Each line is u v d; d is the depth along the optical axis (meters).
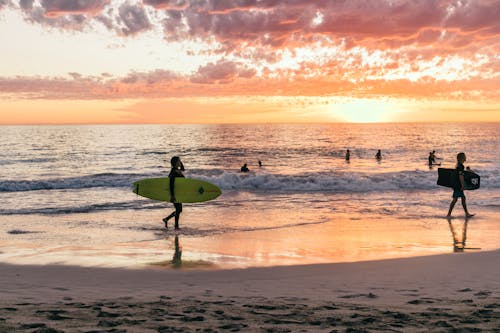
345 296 5.84
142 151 63.75
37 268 7.85
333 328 4.00
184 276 7.31
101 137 111.88
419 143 81.62
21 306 4.91
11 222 13.09
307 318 4.44
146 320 4.25
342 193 20.92
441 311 4.80
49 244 10.20
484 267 7.73
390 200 18.36
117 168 39.94
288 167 40.62
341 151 62.91
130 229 12.05
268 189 22.83
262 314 4.64
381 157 53.03
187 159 50.97
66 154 57.41
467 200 17.95
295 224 12.86
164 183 12.72
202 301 5.46
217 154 58.78
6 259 8.60
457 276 7.09
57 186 23.50
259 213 14.91
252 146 75.50
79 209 15.45
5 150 64.12
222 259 8.69
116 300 5.52
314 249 9.63
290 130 173.25
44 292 6.09
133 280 7.03
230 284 6.73
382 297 5.76
